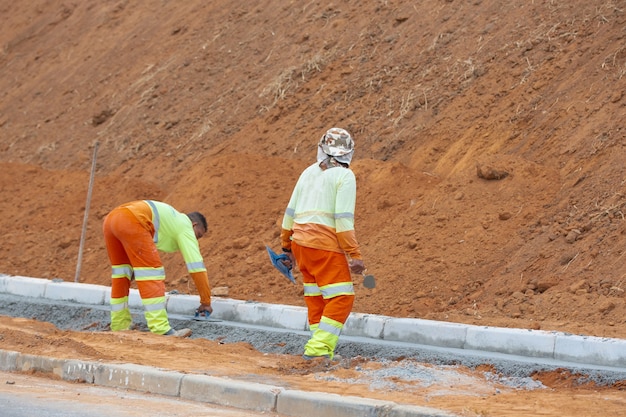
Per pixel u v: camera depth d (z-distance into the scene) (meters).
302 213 17.92
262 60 34.47
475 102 27.12
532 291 20.17
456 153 25.89
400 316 20.86
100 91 38.88
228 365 16.88
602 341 16.84
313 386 14.91
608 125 23.72
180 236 21.41
